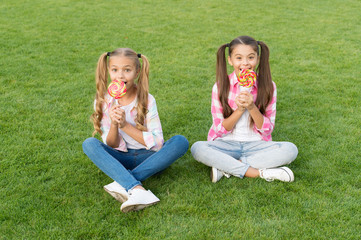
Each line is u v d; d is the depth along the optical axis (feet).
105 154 9.29
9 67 18.79
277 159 9.96
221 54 10.66
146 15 31.27
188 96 15.87
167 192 9.49
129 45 23.25
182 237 7.95
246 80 9.78
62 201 9.18
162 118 13.83
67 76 17.94
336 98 15.55
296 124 13.42
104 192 9.57
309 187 9.62
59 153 11.34
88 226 8.30
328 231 8.07
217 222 8.36
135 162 10.18
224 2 36.91
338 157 11.08
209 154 10.03
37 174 10.28
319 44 23.63
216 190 9.55
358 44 23.58
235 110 10.29
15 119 13.38
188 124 13.47
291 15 31.76
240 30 27.14
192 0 37.63
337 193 9.37
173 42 24.04
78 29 26.50
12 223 8.39
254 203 9.01
